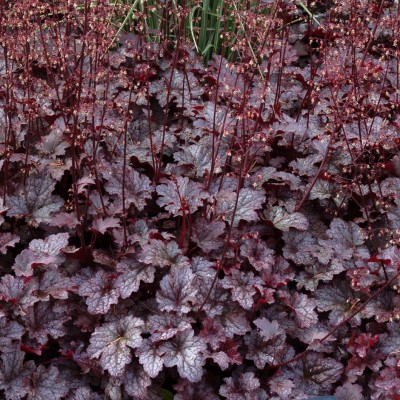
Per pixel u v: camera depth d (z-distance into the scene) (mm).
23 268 1634
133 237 1738
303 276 1769
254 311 1695
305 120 2023
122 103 1749
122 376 1603
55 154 1854
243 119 1729
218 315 1682
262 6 1890
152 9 1934
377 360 1655
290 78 2182
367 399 1647
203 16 2262
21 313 1619
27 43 1724
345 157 1910
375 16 2240
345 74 1854
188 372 1562
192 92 2119
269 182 1923
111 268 1740
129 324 1632
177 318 1633
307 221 1801
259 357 1651
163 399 1620
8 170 1857
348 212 1906
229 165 1872
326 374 1649
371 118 2008
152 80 2166
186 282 1656
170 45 2223
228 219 1790
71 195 1786
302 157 1982
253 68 1795
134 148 1946
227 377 1660
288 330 1696
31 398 1570
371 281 1724
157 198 1873
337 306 1735
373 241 1784
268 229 1823
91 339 1617
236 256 1745
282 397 1596
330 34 2004
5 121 1852
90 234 1804
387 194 1846
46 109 1936
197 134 1979
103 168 1736
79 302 1692
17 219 1801
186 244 1742
